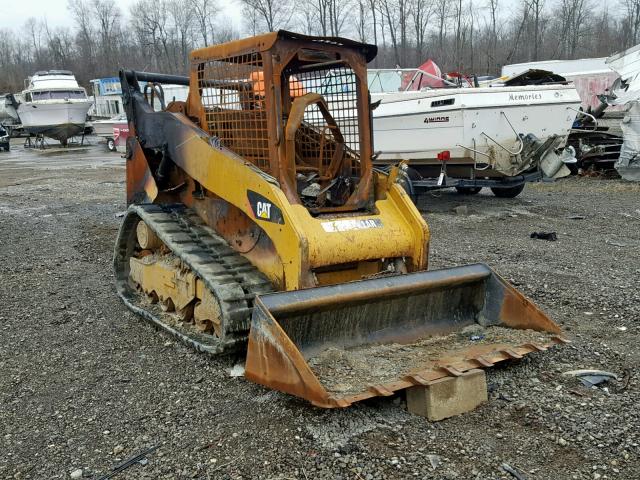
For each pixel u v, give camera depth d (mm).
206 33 44000
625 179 14938
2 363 5129
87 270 7934
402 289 4566
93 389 4621
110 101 39219
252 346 4094
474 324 5094
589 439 3727
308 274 4520
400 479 3400
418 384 3953
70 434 4008
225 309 4602
